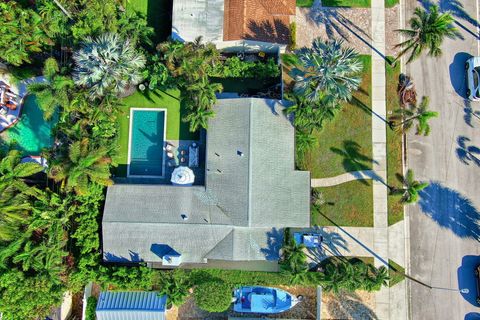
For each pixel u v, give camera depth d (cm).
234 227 3644
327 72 3189
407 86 4031
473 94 3997
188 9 3853
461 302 3891
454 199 4006
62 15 3603
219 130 3759
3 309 3147
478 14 4200
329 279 3616
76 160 3297
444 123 4078
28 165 3322
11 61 3688
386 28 4156
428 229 3969
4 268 3250
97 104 3541
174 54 3572
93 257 3641
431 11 3428
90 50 3350
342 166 4012
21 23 3519
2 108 3969
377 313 3888
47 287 3250
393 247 3941
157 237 3681
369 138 4047
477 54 4153
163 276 3684
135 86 4009
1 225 3225
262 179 3647
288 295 3825
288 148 3747
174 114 4028
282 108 3778
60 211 3516
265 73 3941
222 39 3822
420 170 4028
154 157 4022
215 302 3581
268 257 3712
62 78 3359
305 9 4162
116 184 3794
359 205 3981
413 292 3903
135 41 3712
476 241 3959
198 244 3688
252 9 3825
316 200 3897
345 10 4172
